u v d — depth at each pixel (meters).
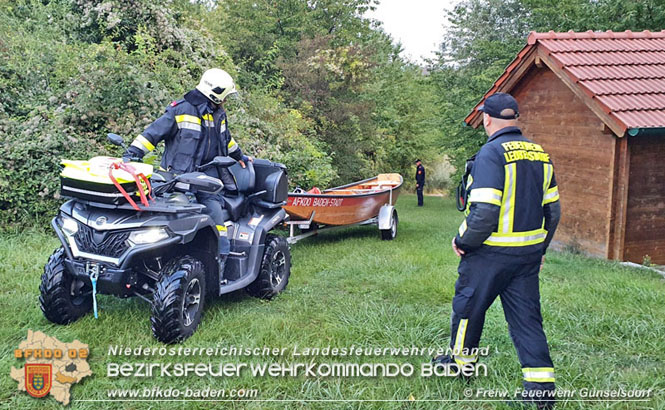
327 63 20.55
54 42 12.52
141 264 4.83
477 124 12.00
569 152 9.90
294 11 23.86
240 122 12.72
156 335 4.56
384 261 7.97
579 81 8.96
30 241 7.91
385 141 25.31
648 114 8.46
